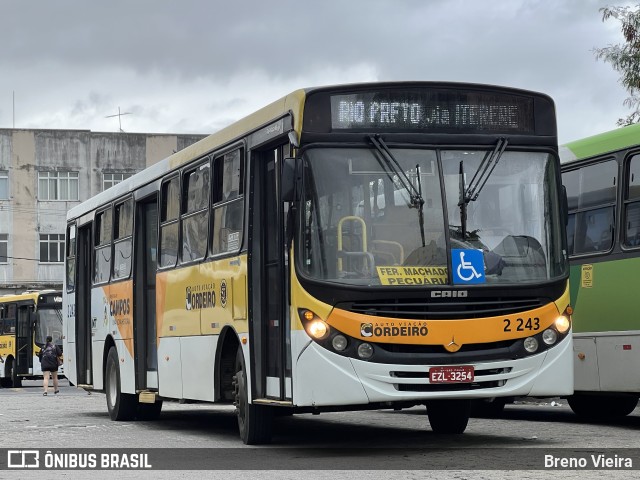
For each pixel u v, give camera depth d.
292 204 11.42
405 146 11.71
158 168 17.00
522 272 11.66
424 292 11.28
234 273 13.26
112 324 19.25
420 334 11.20
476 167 11.83
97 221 20.78
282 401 11.95
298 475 10.05
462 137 11.88
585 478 9.49
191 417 19.91
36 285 67.31
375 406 12.18
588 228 15.57
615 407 17.08
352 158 11.61
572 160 15.98
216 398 13.93
